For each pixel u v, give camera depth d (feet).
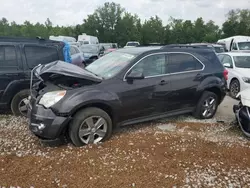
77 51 41.55
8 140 16.14
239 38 70.74
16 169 12.41
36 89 16.49
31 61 21.50
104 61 19.40
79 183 11.48
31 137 16.67
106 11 240.53
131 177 11.99
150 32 240.73
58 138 15.89
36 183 11.43
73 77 15.56
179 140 16.22
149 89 17.62
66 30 241.55
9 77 20.53
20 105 21.09
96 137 15.79
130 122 17.39
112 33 241.76
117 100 16.25
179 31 239.30
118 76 16.74
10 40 21.21
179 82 19.04
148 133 17.39
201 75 20.22
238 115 17.92
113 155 13.98
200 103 20.51
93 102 15.34
